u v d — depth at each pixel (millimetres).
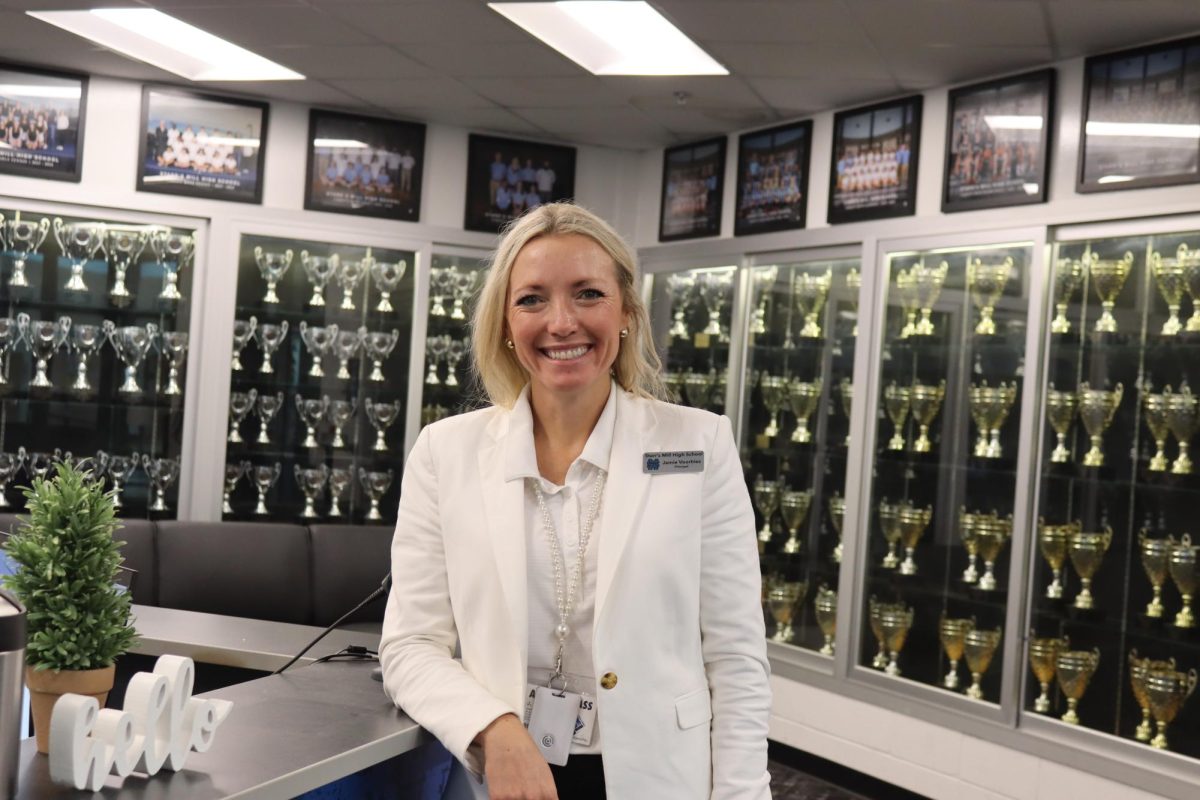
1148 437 3840
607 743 1550
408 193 5840
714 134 5734
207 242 5484
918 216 4652
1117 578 3916
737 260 5477
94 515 1618
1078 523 4027
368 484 5797
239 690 1883
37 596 1544
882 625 4727
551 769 1585
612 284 1625
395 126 5797
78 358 5316
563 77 4895
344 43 4582
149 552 4336
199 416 5449
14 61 5109
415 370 5832
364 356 5777
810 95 4875
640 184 6254
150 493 5434
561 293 1594
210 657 2496
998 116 4332
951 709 4391
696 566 1626
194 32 4707
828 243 5020
